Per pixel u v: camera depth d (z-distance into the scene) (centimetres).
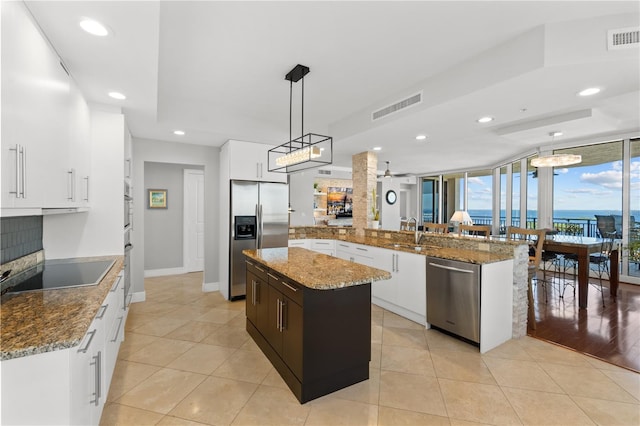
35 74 147
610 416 187
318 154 252
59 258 262
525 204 643
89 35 163
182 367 246
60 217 263
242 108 385
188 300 429
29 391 107
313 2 183
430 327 326
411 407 197
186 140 439
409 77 289
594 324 332
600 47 196
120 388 216
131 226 395
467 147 564
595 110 380
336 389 214
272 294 253
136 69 204
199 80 300
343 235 518
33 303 148
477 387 218
